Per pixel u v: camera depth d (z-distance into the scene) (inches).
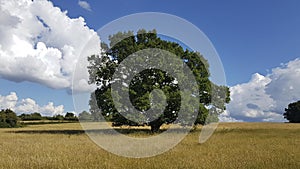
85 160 489.7
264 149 649.6
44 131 1521.9
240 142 815.7
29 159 501.4
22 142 830.5
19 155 557.3
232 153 583.5
